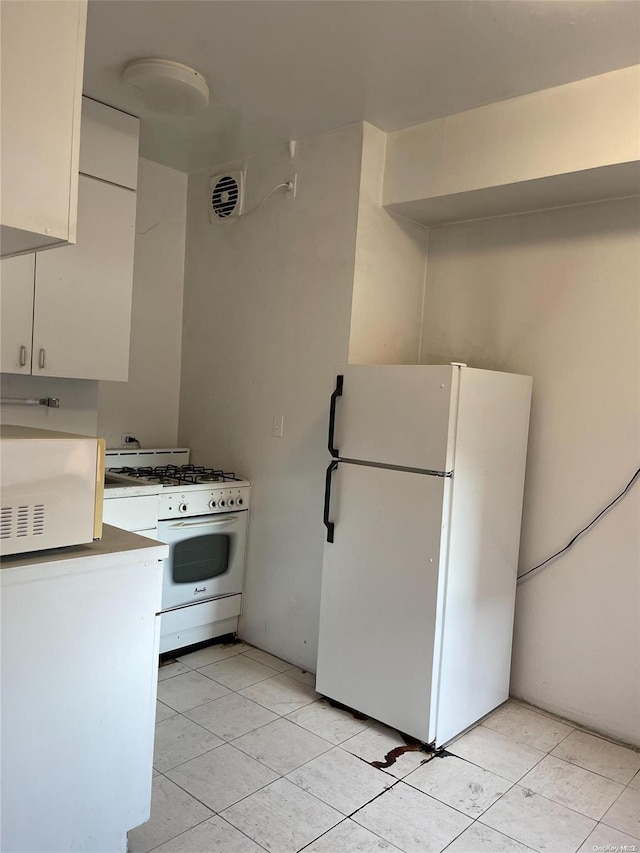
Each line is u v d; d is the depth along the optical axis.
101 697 1.66
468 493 2.46
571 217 2.75
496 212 2.93
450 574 2.41
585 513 2.71
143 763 1.77
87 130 2.71
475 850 1.90
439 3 1.93
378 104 2.62
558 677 2.78
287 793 2.12
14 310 2.55
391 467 2.51
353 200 2.85
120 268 2.88
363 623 2.60
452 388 2.34
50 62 1.51
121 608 1.68
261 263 3.26
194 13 2.05
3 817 1.50
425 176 2.78
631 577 2.59
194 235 3.63
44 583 1.53
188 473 3.34
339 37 2.14
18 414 2.85
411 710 2.44
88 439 1.63
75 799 1.63
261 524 3.28
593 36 2.06
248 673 3.01
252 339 3.31
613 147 2.26
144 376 3.57
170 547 3.00
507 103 2.53
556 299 2.80
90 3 2.01
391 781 2.22
